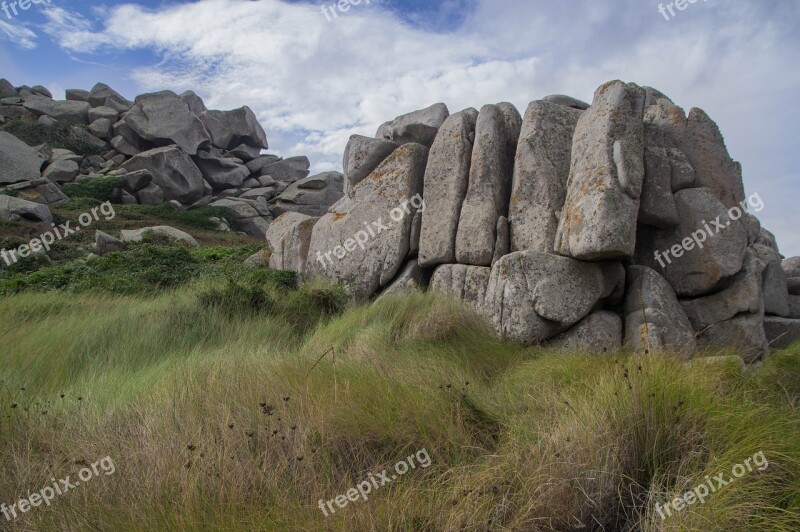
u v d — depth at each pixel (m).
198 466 4.04
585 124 9.17
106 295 10.67
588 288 8.39
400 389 5.34
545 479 3.88
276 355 6.80
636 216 8.27
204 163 42.41
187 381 5.63
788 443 4.04
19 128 39.12
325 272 11.55
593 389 5.00
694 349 7.92
